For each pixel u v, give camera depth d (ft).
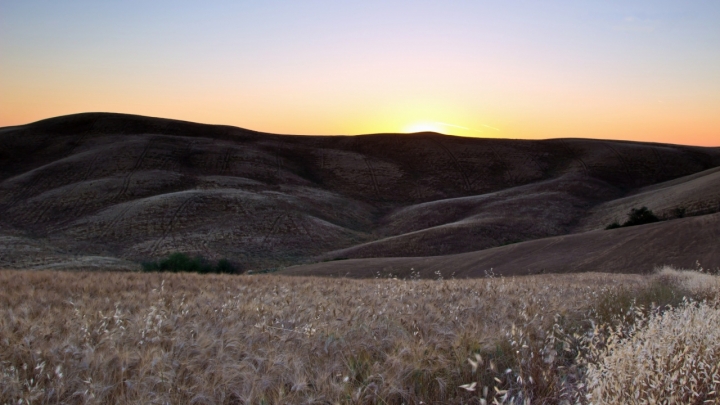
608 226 268.21
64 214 352.49
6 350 20.03
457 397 15.61
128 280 53.21
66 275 60.13
